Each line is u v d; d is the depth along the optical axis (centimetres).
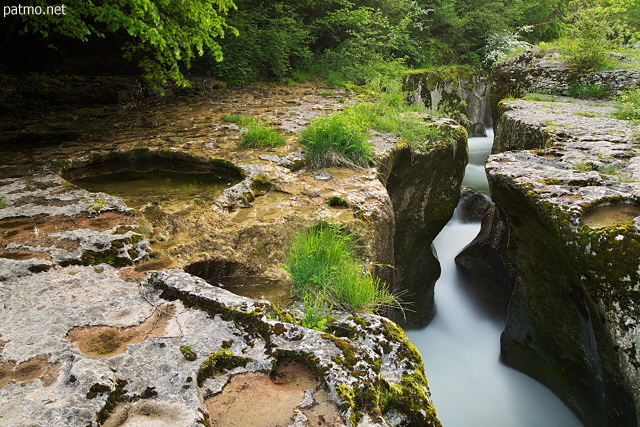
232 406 207
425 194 748
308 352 233
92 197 443
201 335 248
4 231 364
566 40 1205
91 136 713
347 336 276
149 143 659
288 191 502
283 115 867
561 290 488
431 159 731
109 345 237
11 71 1023
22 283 291
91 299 278
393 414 231
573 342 489
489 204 889
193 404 199
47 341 236
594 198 423
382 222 454
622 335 362
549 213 417
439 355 706
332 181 532
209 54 1265
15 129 745
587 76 1102
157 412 195
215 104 999
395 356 262
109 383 205
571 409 530
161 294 288
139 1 570
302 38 1462
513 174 498
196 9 657
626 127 691
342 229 412
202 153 612
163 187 520
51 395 197
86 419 184
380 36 1659
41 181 490
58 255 324
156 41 606
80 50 1116
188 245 371
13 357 222
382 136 710
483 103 1667
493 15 1944
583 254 382
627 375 366
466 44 1978
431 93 1544
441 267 868
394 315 726
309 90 1258
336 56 1518
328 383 215
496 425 552
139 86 1044
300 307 320
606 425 454
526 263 546
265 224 414
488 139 1558
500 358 654
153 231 389
